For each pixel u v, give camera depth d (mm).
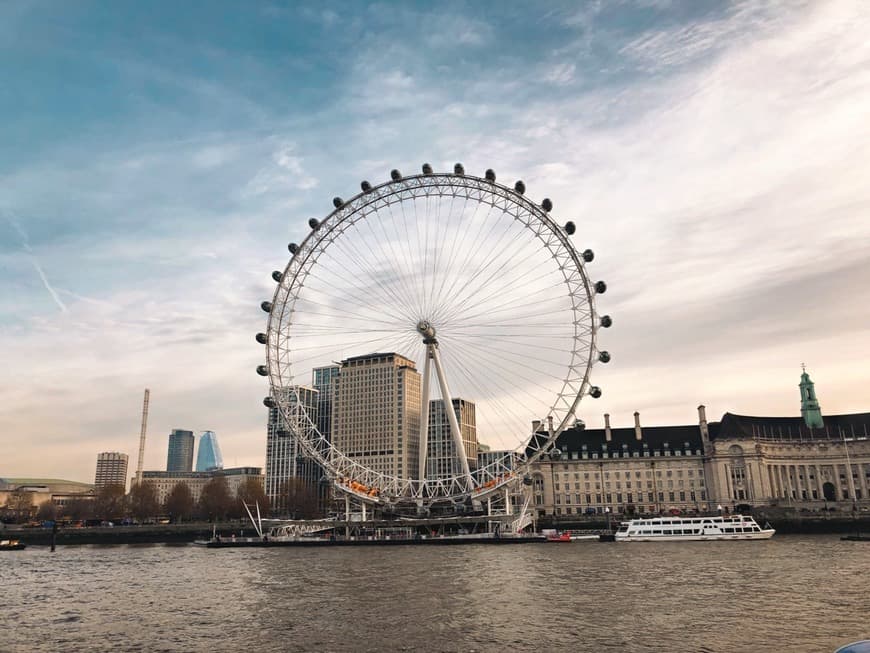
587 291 139625
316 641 50500
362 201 145000
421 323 142625
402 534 162500
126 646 50750
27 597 78312
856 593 65875
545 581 78812
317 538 162875
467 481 153125
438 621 56469
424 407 149375
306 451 152250
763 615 55688
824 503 199375
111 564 122688
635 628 51906
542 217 138625
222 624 57875
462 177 140500
